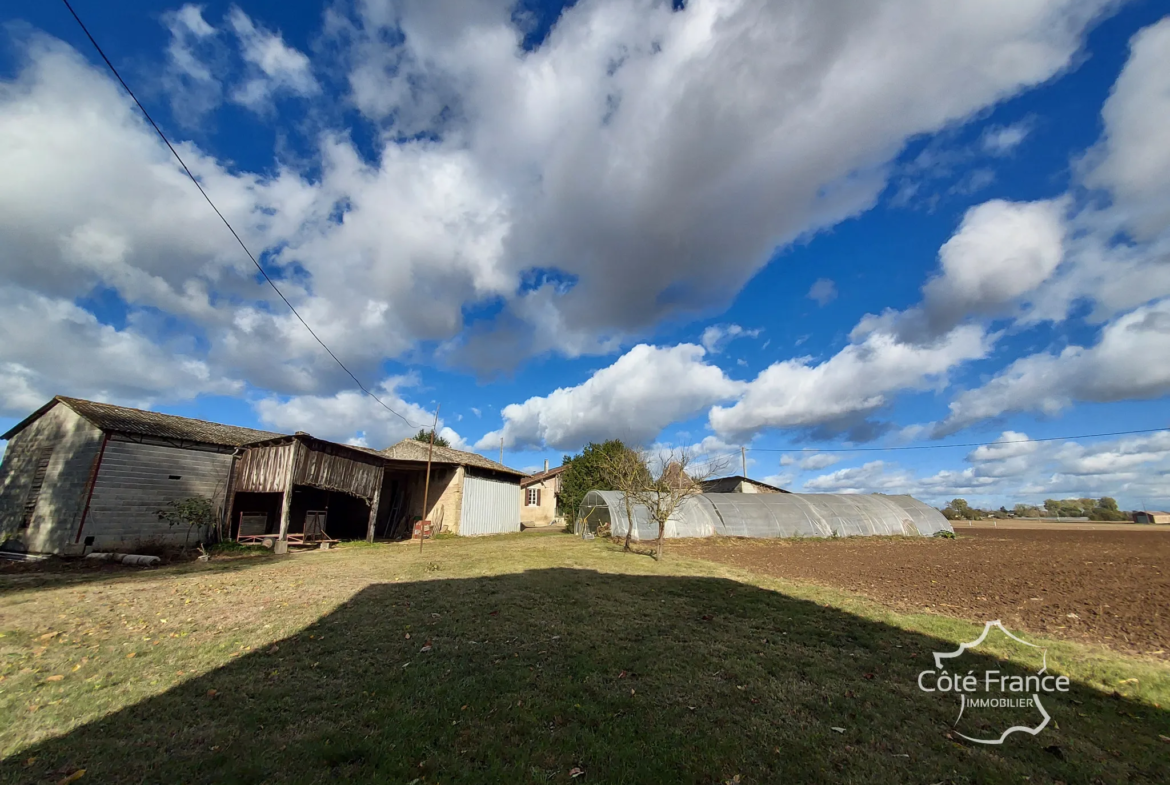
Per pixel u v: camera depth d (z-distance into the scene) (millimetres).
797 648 5758
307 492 24281
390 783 3025
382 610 7164
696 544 19891
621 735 3646
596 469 28406
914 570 12664
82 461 15266
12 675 4633
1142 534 31234
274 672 4777
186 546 16172
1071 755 3496
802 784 3096
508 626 6418
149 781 3025
